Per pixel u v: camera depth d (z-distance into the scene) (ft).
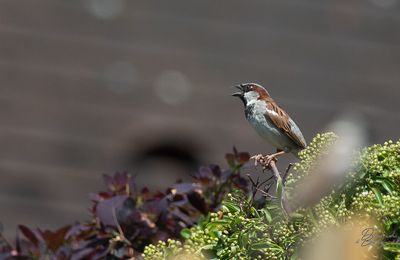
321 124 49.08
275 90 50.65
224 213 17.06
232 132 48.85
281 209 16.07
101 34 52.60
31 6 53.36
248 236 15.74
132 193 21.02
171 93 50.47
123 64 51.39
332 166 14.90
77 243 20.98
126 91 50.19
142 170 46.98
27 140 47.37
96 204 20.84
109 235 20.06
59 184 45.88
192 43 52.90
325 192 15.28
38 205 44.93
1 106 48.44
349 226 15.07
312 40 53.88
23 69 50.24
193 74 51.49
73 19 53.11
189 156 47.65
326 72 52.19
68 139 47.70
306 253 14.90
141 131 48.32
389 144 16.53
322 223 15.08
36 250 21.29
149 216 20.11
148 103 49.85
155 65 51.70
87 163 46.91
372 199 15.43
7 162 46.26
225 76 51.57
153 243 19.86
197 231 17.08
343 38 54.44
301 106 50.01
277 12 55.11
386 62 53.67
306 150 16.26
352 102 50.75
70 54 51.34
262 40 53.42
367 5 56.80
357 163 15.67
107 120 48.75
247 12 54.80
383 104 50.85
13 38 51.57
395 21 56.24
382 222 15.30
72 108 49.01
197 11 54.54
